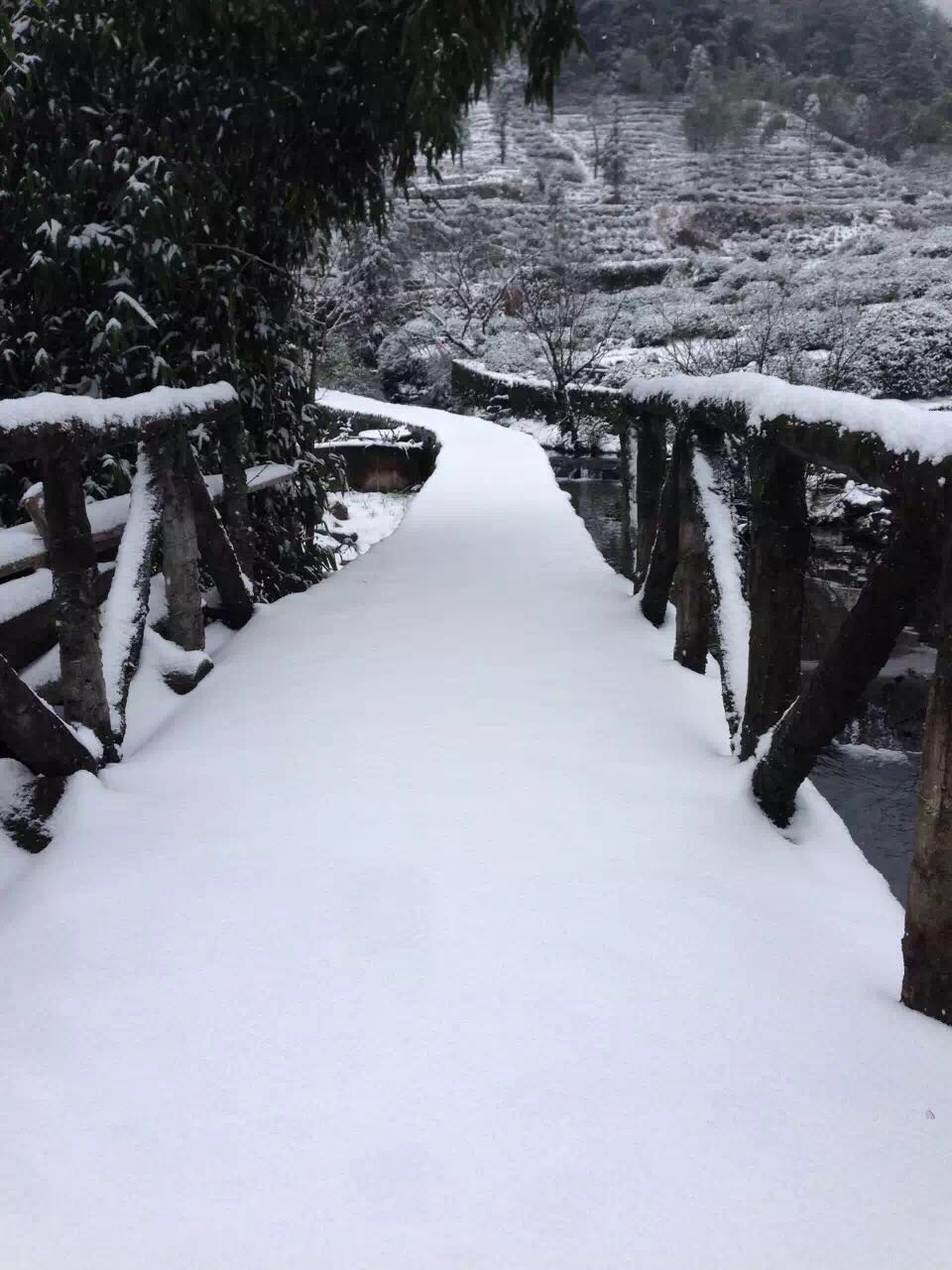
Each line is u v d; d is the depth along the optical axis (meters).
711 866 2.26
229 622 4.75
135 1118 1.49
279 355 6.39
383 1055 1.62
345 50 4.98
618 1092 1.52
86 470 5.04
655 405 4.17
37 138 4.61
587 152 74.12
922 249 27.80
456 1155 1.40
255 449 6.05
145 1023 1.71
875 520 9.70
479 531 7.77
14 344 5.01
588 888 2.16
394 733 3.14
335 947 1.94
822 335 17.19
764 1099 1.50
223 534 4.45
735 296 29.06
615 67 98.62
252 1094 1.53
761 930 2.00
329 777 2.79
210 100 4.74
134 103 4.73
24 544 3.15
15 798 2.58
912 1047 1.62
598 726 3.19
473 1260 1.23
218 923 2.03
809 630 6.91
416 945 1.94
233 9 4.37
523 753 2.96
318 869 2.25
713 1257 1.23
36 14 4.39
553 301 29.11
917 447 1.64
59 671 3.09
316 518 6.91
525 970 1.85
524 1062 1.59
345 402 23.86
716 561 3.12
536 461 13.03
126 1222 1.30
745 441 2.66
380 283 32.91
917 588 1.84
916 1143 1.41
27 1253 1.25
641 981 1.81
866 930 2.02
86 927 2.03
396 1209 1.31
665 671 3.81
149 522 3.45
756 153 75.38
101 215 4.95
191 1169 1.39
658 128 83.06
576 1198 1.32
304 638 4.43
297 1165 1.39
